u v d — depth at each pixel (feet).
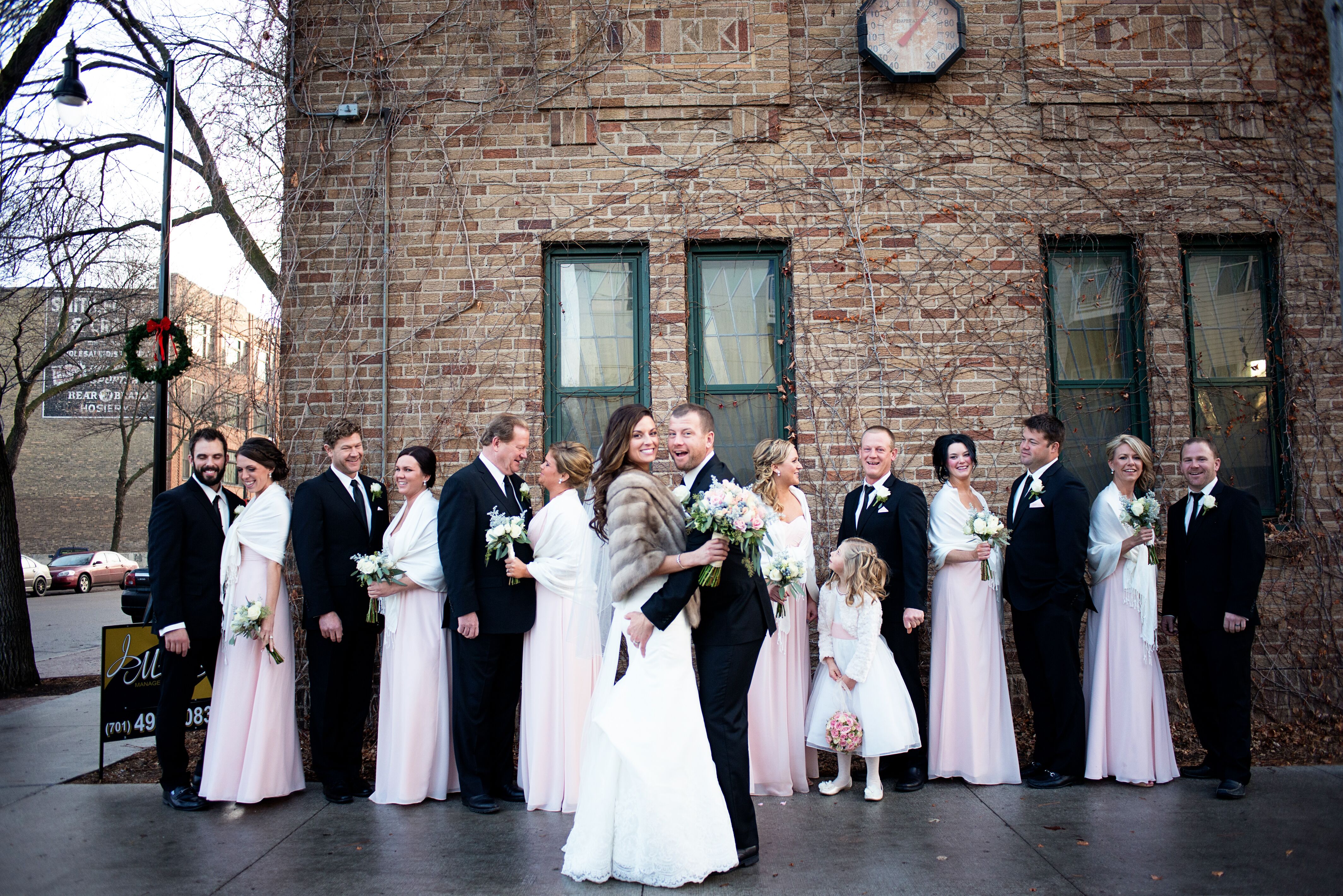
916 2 19.20
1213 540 15.15
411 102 19.36
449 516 14.06
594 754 11.28
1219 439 19.72
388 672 14.47
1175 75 19.71
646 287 19.48
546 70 19.48
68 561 88.63
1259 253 20.06
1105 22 19.74
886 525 15.35
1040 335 19.16
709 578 10.78
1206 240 19.88
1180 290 19.43
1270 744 17.21
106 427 97.71
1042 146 19.52
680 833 10.68
